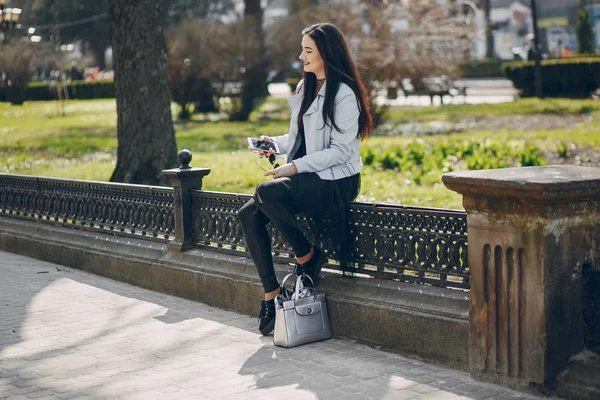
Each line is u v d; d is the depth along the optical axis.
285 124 22.94
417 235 5.06
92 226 7.81
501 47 55.00
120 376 4.79
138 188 7.14
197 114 26.22
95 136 20.52
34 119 27.02
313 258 5.56
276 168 5.28
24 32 41.22
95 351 5.28
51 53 35.62
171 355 5.18
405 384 4.55
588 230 4.36
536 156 12.29
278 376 4.74
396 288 5.14
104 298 6.66
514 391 4.39
